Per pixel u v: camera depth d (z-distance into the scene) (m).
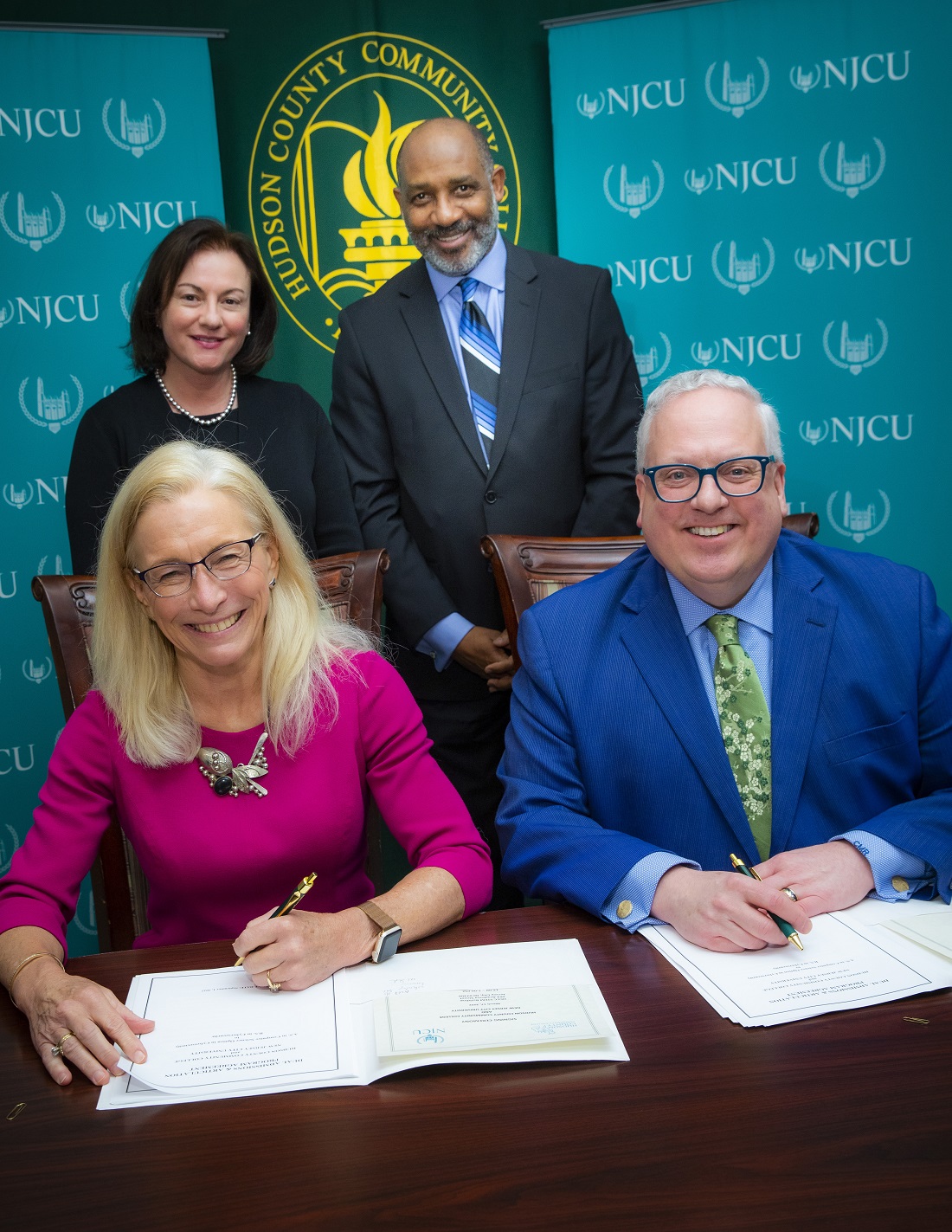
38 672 3.51
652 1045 1.10
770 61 3.34
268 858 1.60
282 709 1.61
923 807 1.51
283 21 3.80
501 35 3.84
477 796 2.97
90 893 3.47
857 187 3.35
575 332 2.88
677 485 1.60
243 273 2.60
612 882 1.42
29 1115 1.04
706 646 1.71
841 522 3.47
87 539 2.56
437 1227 0.84
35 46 3.38
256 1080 1.07
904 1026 1.11
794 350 3.42
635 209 3.45
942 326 3.36
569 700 1.71
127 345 2.70
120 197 3.45
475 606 2.85
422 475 2.85
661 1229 0.83
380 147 3.85
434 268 2.94
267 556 1.64
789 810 1.62
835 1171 0.89
